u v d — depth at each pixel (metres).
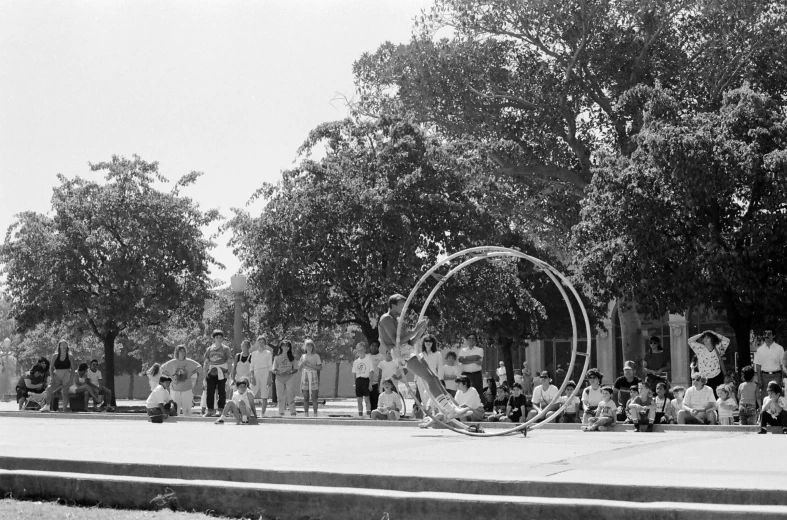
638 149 27.45
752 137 25.84
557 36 34.78
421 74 35.50
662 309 26.73
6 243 37.62
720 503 6.50
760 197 25.52
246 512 7.20
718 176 25.16
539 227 38.81
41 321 38.34
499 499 6.44
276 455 9.38
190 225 39.06
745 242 25.59
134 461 8.73
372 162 30.39
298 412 27.08
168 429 15.93
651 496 6.70
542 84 34.94
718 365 18.33
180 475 8.37
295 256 29.23
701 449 9.98
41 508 7.53
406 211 28.97
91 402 35.88
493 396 23.67
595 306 38.03
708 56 33.62
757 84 31.91
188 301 39.94
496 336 44.84
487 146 34.16
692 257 25.67
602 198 27.81
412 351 13.01
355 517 6.80
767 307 24.78
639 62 33.81
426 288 29.39
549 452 9.58
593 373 17.31
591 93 35.09
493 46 35.66
